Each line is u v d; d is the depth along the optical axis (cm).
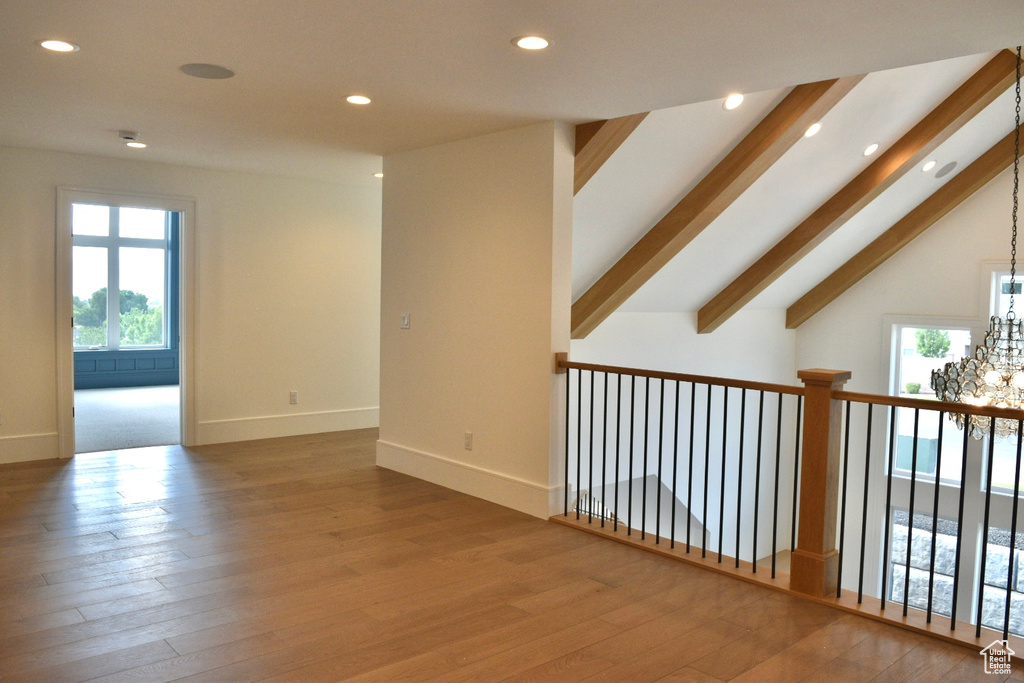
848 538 863
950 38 289
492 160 475
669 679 262
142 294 1113
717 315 744
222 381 648
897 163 595
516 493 467
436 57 324
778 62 323
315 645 283
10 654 271
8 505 457
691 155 484
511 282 466
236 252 647
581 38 296
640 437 731
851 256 802
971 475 788
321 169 622
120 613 308
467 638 292
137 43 312
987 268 752
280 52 321
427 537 413
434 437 528
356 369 729
